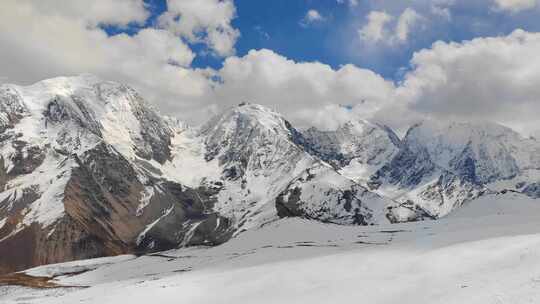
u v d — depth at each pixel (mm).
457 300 50531
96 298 84500
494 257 65125
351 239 127812
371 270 74688
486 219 127125
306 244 128125
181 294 78812
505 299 46938
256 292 73312
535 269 53906
